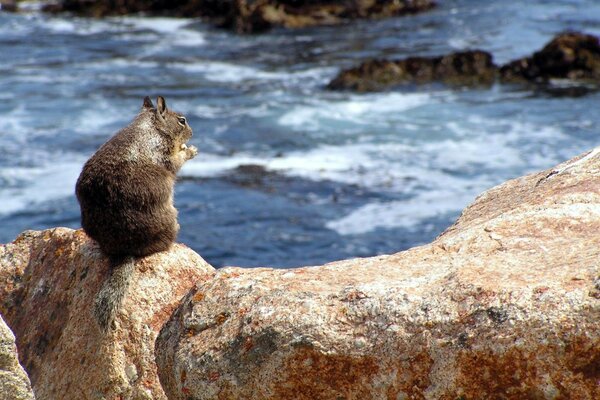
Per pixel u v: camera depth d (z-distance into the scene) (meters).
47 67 45.38
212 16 57.78
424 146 31.55
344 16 56.56
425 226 24.55
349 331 6.86
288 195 27.27
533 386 6.34
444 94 38.88
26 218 25.67
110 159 10.24
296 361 6.91
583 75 40.72
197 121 35.16
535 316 6.37
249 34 53.78
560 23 53.22
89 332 9.63
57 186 28.14
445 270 7.22
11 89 40.56
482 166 29.23
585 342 6.21
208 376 7.17
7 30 54.78
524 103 37.00
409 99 38.09
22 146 32.12
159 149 10.93
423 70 41.34
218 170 29.52
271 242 24.06
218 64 46.16
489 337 6.44
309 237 24.30
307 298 7.14
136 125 10.91
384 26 54.72
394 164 29.75
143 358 9.34
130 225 9.88
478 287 6.73
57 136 33.44
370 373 6.76
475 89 39.62
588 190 8.19
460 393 6.52
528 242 7.43
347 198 26.88
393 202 26.39
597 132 32.53
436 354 6.59
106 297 9.46
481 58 41.84
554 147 30.98
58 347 9.87
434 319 6.68
